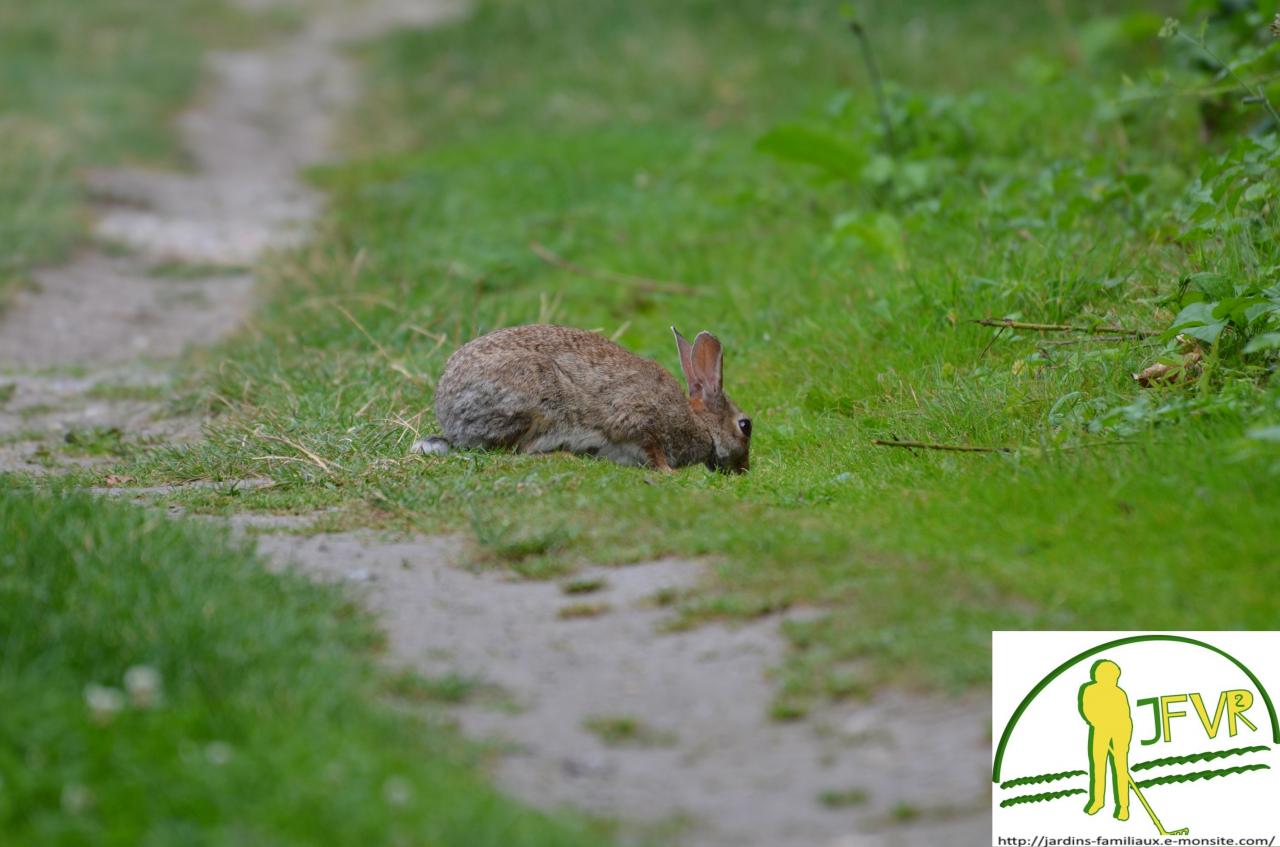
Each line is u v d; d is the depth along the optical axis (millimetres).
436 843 5602
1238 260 12016
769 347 15234
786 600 8094
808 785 6359
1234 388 10102
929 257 16016
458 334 16109
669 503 9938
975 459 10445
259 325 18281
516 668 7688
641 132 30359
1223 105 17688
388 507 10352
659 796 6348
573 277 19969
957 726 6707
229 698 6750
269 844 5543
